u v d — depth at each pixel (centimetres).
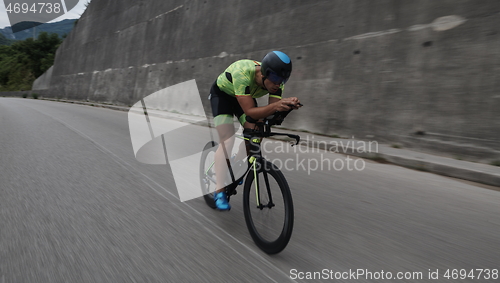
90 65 2670
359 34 743
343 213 326
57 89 3219
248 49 1126
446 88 566
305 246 256
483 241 270
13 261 221
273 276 212
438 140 561
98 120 1123
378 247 256
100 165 494
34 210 312
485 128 511
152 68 1812
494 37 523
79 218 296
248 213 264
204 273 213
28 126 921
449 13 586
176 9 1708
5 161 501
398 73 645
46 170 456
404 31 653
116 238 260
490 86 515
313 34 867
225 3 1326
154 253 238
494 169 448
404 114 620
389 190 403
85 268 215
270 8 1059
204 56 1388
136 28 2105
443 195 387
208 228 286
